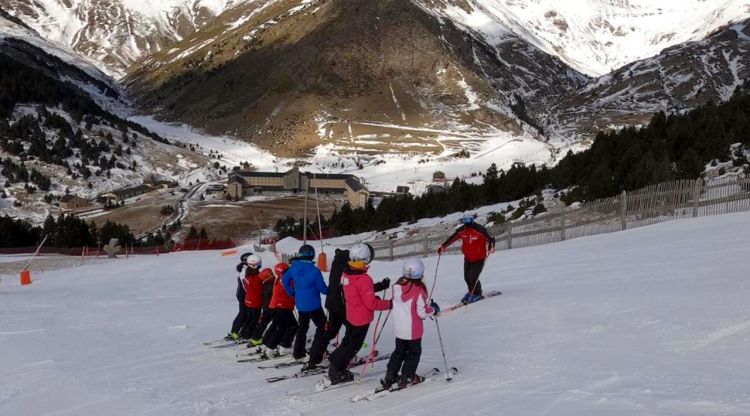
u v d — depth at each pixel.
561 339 8.84
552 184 50.97
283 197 153.12
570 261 18.30
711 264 13.01
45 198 144.00
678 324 8.48
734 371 6.34
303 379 8.95
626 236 22.05
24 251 59.72
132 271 39.81
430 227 47.69
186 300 21.44
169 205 139.38
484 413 6.16
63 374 9.89
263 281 11.38
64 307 20.69
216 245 68.75
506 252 24.39
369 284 8.00
